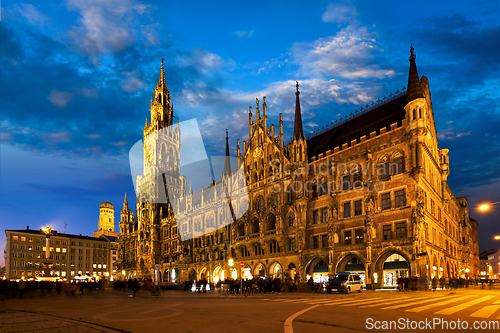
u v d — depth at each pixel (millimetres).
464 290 50062
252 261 77500
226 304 27891
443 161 74938
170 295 45094
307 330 14914
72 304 29812
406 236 53969
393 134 59531
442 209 70625
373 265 56062
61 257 160500
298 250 67438
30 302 33031
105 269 177000
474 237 125188
